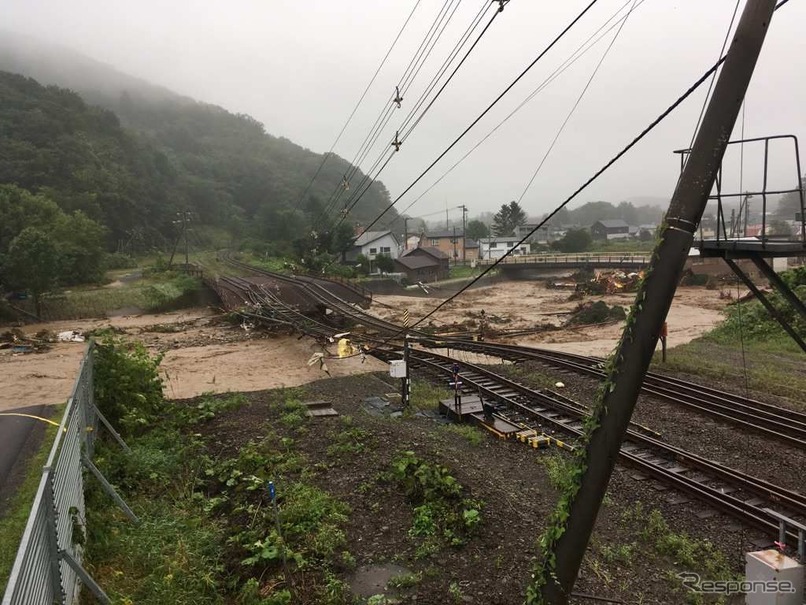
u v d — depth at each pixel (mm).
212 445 12656
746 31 4199
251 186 132250
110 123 110375
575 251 88250
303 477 10438
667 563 8031
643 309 4395
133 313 43531
